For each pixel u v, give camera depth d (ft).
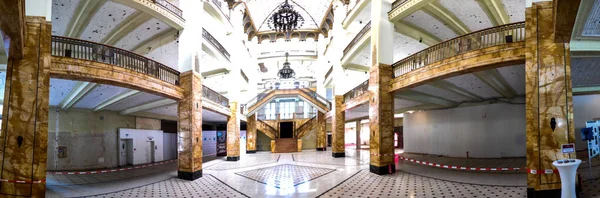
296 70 97.55
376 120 35.86
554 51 20.33
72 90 33.58
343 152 59.77
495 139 45.14
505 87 37.70
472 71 25.94
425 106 53.42
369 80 38.78
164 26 37.78
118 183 31.91
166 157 62.75
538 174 20.10
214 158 64.08
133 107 46.16
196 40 37.50
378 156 34.73
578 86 36.35
